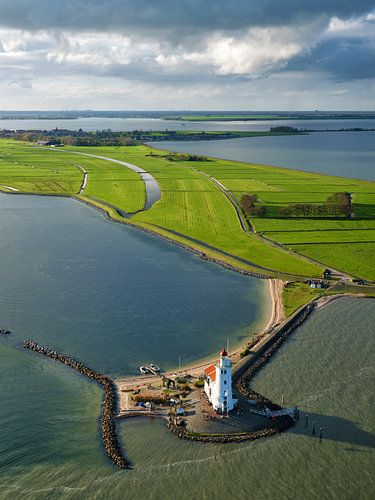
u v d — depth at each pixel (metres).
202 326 140.88
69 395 108.44
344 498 83.38
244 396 108.25
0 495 83.25
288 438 96.56
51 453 92.12
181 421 100.25
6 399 106.00
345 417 102.19
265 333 135.88
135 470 88.88
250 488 85.31
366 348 128.38
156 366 119.69
